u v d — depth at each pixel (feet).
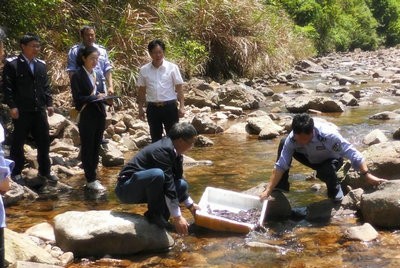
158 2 39.96
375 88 40.57
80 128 19.01
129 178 14.08
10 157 19.61
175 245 14.10
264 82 46.24
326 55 80.74
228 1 46.93
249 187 18.75
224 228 14.78
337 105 31.94
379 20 115.14
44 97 19.63
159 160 13.76
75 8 34.73
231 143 25.76
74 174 21.40
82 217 13.94
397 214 14.21
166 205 14.14
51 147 23.20
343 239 13.93
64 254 13.25
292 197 17.44
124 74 33.60
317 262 12.65
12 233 12.98
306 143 15.46
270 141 25.95
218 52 46.19
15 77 19.01
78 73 18.80
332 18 87.51
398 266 12.18
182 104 21.11
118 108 32.04
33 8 26.99
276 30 55.83
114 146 23.50
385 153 16.62
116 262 13.08
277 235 14.48
